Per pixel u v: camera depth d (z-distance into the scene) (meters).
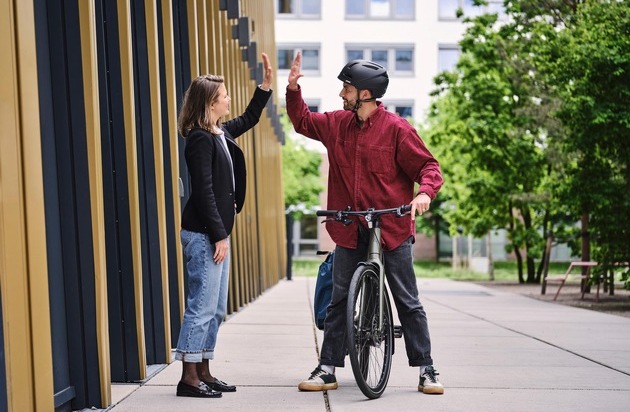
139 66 7.76
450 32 56.03
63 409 5.44
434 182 6.01
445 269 41.34
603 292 21.31
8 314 4.32
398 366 7.66
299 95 6.41
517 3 18.95
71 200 5.54
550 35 17.03
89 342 5.59
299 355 8.39
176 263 8.90
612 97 15.60
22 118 4.48
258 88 6.45
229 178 6.01
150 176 7.74
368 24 56.00
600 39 15.60
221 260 5.98
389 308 6.36
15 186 4.41
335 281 6.33
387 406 5.69
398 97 56.00
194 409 5.57
